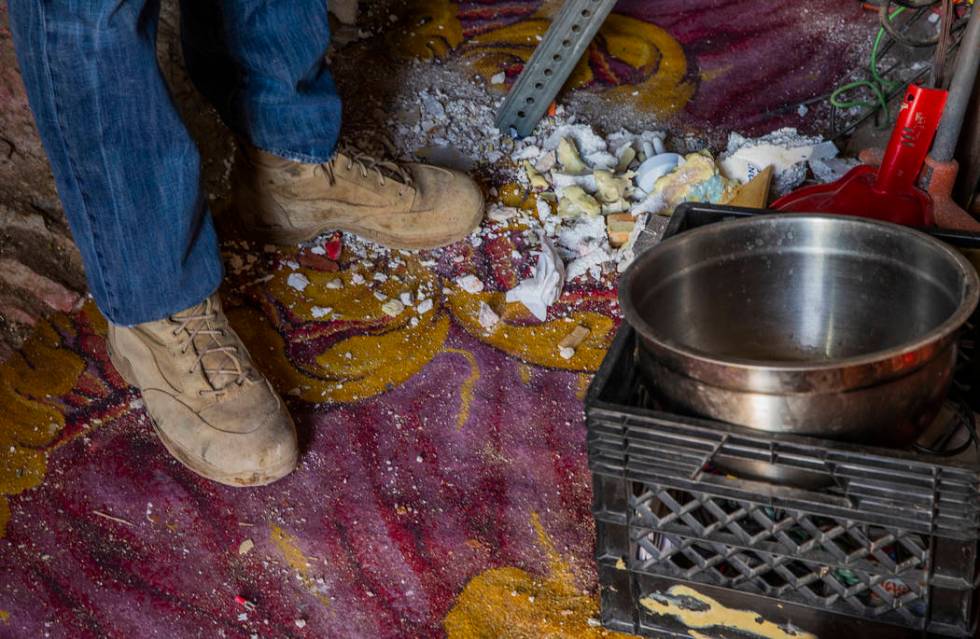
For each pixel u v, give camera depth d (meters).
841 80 2.41
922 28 2.35
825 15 2.57
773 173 2.05
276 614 1.41
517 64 2.54
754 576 1.15
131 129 1.34
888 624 1.13
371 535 1.50
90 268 1.46
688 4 2.69
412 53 2.57
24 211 1.93
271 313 1.87
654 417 1.08
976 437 1.29
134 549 1.49
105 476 1.59
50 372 1.75
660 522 1.16
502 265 1.98
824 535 1.09
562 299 1.91
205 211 1.53
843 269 1.31
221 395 1.54
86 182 1.36
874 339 1.33
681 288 1.31
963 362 1.39
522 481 1.57
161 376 1.55
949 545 1.05
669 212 2.02
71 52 1.25
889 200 1.67
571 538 1.48
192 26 1.71
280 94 1.76
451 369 1.77
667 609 1.26
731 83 2.45
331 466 1.61
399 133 2.28
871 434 1.09
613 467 1.13
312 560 1.47
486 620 1.38
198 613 1.41
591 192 2.12
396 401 1.71
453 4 2.76
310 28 1.73
